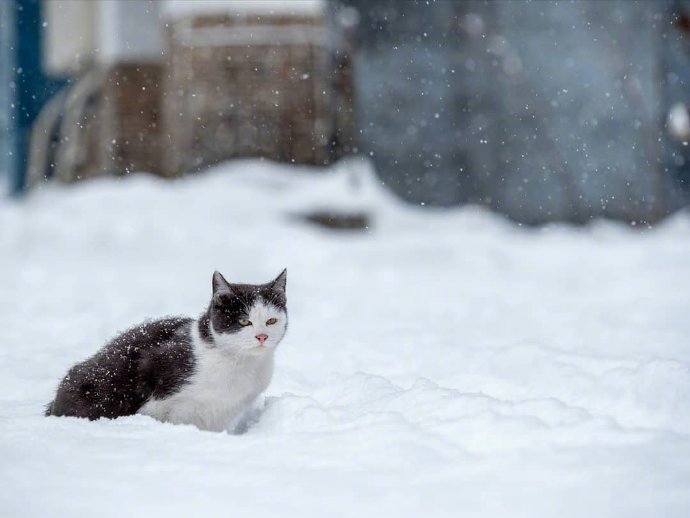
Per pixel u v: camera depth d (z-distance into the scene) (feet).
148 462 15.06
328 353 31.42
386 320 43.42
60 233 80.07
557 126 108.78
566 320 43.04
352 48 98.22
